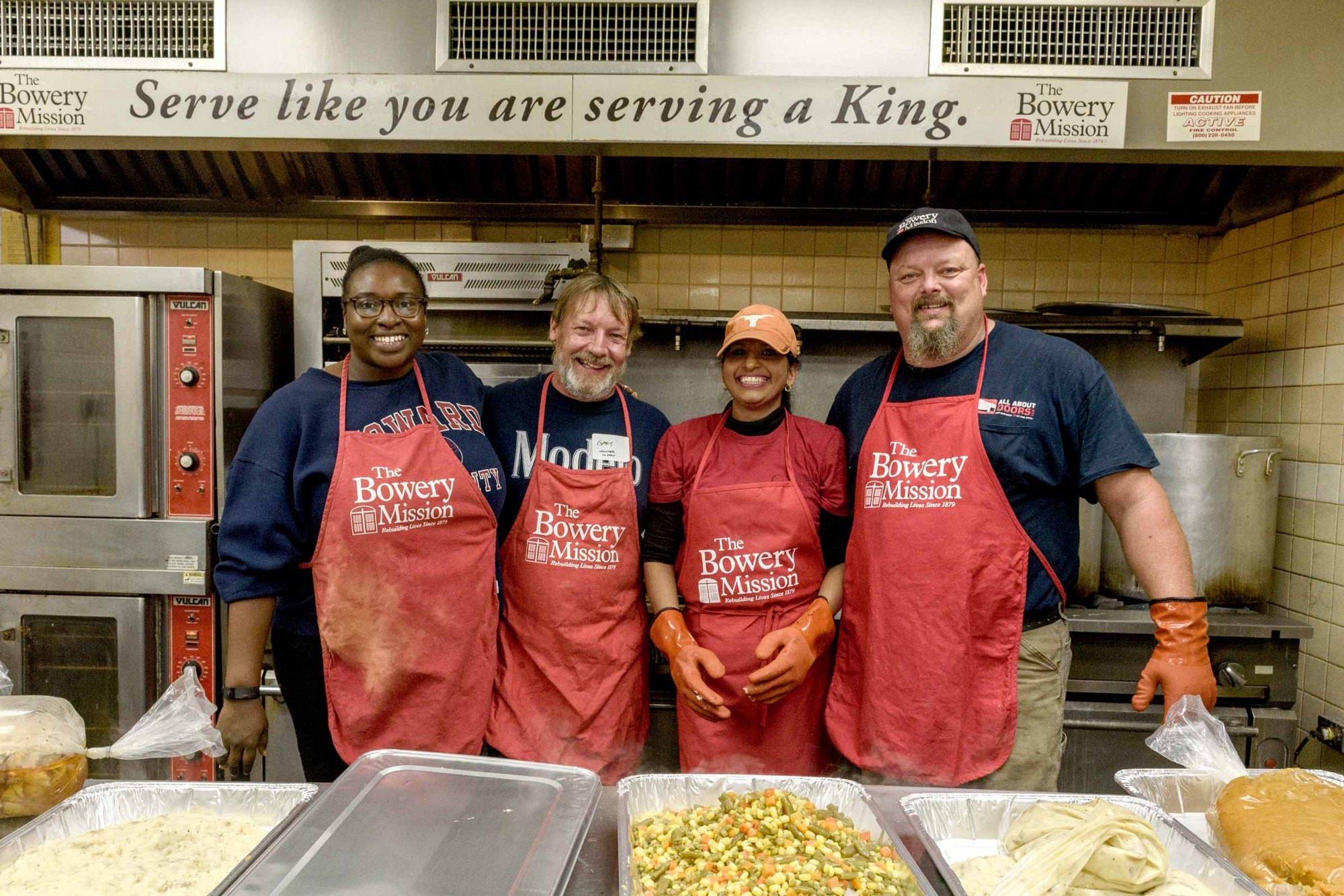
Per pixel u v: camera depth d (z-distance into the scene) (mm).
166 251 2955
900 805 1033
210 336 2135
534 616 1572
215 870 880
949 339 1416
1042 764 1438
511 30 1829
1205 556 2088
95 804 994
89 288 2086
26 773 1002
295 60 1842
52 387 2146
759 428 1609
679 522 1646
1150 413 2678
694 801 1084
